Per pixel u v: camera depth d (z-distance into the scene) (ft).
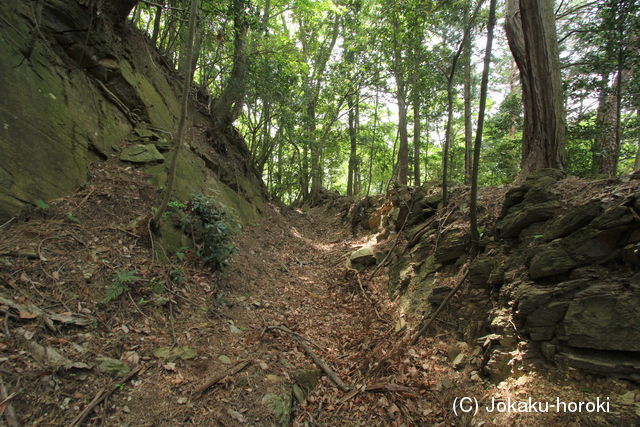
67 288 11.71
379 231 32.94
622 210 10.89
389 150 74.59
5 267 10.88
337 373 14.38
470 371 13.38
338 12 42.57
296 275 26.37
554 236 12.96
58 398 8.64
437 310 15.79
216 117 34.83
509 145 36.58
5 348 8.77
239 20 28.37
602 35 24.53
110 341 11.10
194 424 9.70
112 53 22.02
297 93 43.47
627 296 10.16
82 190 16.24
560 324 11.32
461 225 19.07
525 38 17.79
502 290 13.85
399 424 11.62
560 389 10.50
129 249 15.11
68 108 17.69
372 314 20.02
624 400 9.29
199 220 18.88
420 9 21.16
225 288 18.08
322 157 63.87
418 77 27.12
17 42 15.94
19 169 13.66
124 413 9.20
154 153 21.33
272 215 42.29
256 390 11.66
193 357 12.12
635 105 25.85
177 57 42.73
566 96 27.17
